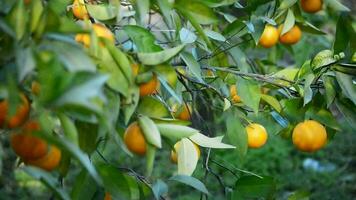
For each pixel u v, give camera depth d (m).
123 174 1.55
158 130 1.39
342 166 4.61
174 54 1.36
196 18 1.53
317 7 1.93
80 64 1.11
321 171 4.48
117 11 1.47
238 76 1.81
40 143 1.23
